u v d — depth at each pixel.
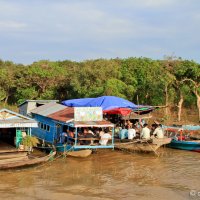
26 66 48.72
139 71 42.62
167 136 28.31
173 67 42.91
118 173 20.98
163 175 20.69
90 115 24.31
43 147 25.16
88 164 22.92
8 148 22.77
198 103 38.56
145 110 29.39
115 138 26.78
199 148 26.89
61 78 45.56
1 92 44.22
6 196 16.78
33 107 31.88
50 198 16.62
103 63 45.50
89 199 16.56
